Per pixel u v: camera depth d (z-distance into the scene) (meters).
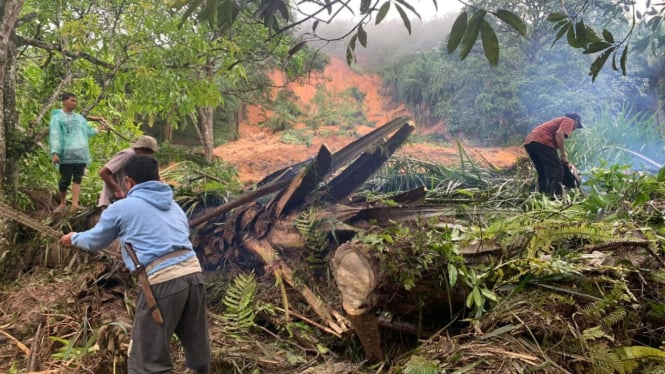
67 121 6.05
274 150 24.77
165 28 6.90
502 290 3.02
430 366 2.44
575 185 6.38
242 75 7.14
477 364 2.44
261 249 4.49
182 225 3.03
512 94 22.31
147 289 2.77
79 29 6.67
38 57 8.08
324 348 3.61
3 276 5.06
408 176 6.40
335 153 4.65
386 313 3.52
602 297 2.80
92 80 8.12
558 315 2.67
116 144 8.27
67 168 6.06
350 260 3.18
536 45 21.84
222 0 2.22
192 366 3.01
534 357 2.45
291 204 4.58
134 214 2.87
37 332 3.73
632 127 8.14
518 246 3.21
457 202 5.61
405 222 4.29
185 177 6.45
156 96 7.45
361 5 2.21
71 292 4.38
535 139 6.31
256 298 4.17
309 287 4.16
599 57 2.52
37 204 6.40
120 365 3.26
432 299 3.21
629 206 4.17
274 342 3.72
